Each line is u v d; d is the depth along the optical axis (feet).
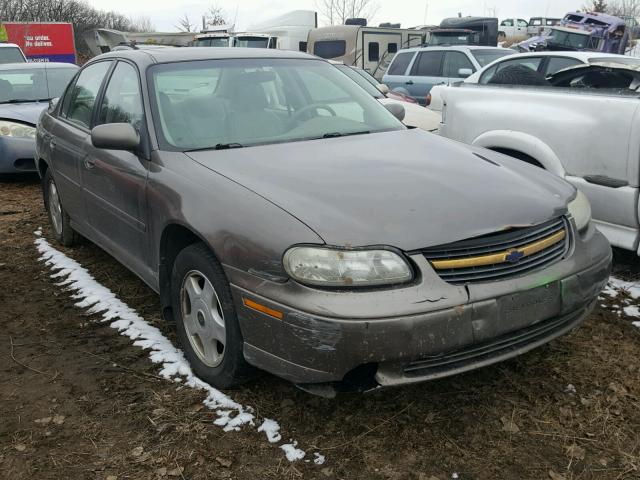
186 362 10.89
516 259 8.75
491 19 64.64
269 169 10.01
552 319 9.36
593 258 9.77
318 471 8.29
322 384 8.43
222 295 9.23
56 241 17.94
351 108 13.37
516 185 9.93
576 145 14.30
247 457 8.57
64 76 30.14
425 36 58.34
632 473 8.17
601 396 9.77
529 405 9.58
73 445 8.87
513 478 8.12
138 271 12.21
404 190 9.22
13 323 12.76
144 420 9.37
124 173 11.76
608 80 17.78
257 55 13.70
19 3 112.47
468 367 8.50
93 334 12.19
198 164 10.41
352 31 59.72
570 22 60.70
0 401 9.97
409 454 8.57
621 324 12.07
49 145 16.21
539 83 18.75
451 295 8.16
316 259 8.09
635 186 13.12
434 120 26.63
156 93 11.87
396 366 8.13
